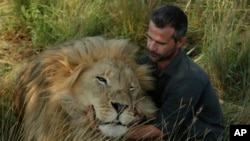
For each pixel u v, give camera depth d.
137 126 7.01
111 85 6.58
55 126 6.96
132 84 6.78
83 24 10.73
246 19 11.67
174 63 7.33
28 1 11.13
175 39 7.20
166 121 7.29
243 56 10.45
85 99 6.69
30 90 7.32
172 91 7.28
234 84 10.26
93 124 6.66
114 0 11.23
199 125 7.70
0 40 10.73
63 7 11.19
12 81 8.64
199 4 11.62
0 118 8.11
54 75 6.99
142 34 10.88
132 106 6.59
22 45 10.62
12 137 7.75
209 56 10.38
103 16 11.05
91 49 6.91
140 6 11.11
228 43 10.60
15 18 11.02
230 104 9.45
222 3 11.52
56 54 7.15
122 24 11.05
